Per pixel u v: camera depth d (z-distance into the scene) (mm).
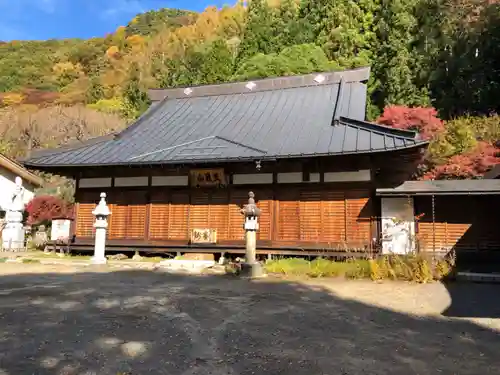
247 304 7035
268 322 5887
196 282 9461
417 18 30109
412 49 28625
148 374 3914
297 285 9117
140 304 6844
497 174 13734
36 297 7234
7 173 27594
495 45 26641
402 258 10547
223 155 13219
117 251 15195
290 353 4594
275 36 34562
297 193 13773
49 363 4109
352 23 33188
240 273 10617
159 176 15086
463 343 5074
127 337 5020
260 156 12617
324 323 5902
